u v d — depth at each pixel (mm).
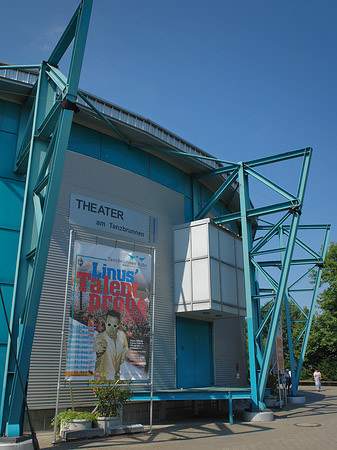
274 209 19188
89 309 13156
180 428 14828
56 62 15219
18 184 15906
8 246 15023
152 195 20797
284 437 12562
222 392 16484
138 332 14070
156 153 21562
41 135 14148
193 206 23438
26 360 11242
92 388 13938
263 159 20078
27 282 12938
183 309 19703
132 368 13625
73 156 17672
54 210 11906
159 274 19922
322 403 23219
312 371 46781
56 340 15008
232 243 21797
